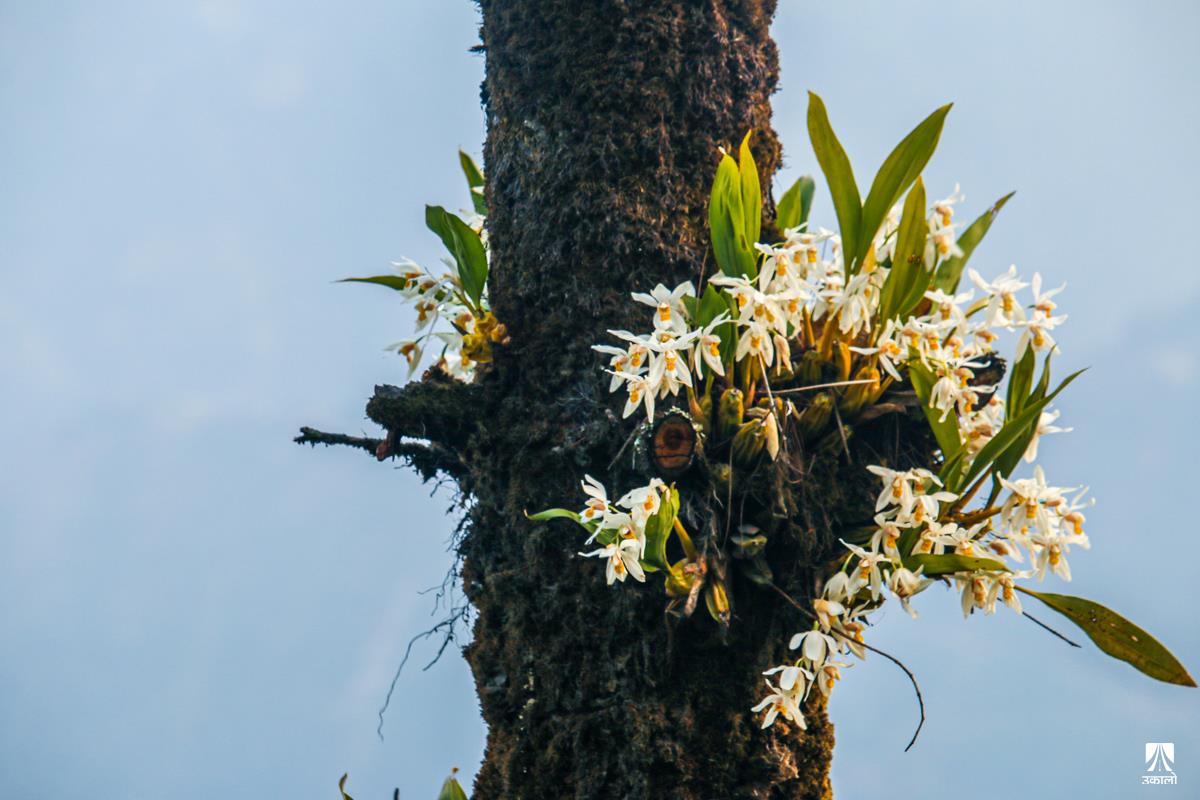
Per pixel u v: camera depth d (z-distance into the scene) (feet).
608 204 16.17
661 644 15.96
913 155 16.05
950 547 16.16
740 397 15.99
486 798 16.07
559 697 15.98
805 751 16.05
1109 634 15.90
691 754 15.92
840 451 16.19
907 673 15.90
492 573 16.16
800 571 16.05
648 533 15.81
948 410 16.02
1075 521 16.01
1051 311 16.14
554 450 16.08
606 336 16.12
